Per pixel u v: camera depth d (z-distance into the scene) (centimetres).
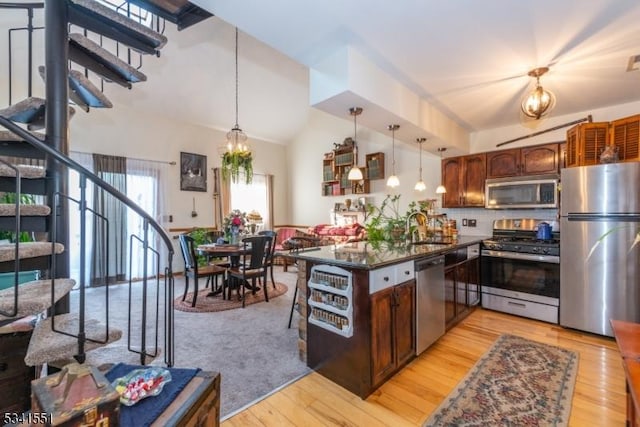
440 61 245
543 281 331
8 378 151
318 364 228
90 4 190
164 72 468
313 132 719
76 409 86
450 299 300
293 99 618
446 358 251
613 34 208
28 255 158
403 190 545
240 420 178
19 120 214
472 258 356
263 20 189
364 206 597
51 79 195
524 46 223
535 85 288
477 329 312
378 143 588
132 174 516
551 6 181
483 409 185
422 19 192
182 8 242
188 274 397
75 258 457
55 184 195
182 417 102
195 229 565
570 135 330
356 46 222
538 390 204
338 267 216
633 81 283
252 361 245
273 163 757
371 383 198
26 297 144
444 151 426
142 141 531
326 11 182
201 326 317
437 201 490
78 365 104
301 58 238
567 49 227
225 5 173
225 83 526
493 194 398
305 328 242
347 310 207
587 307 296
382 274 210
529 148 375
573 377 219
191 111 566
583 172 297
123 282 497
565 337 291
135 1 232
